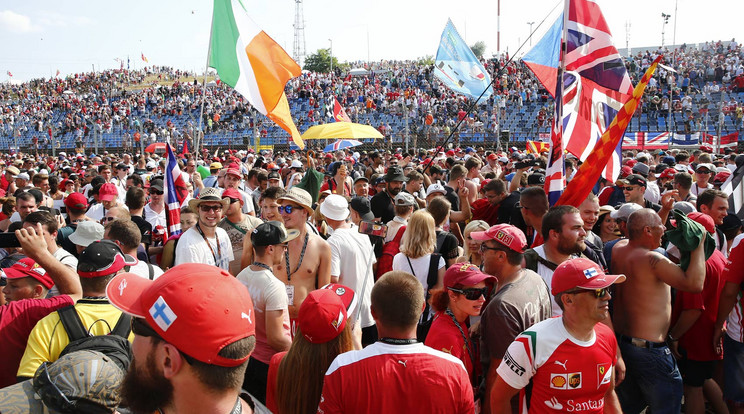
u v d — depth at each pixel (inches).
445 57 597.0
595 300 106.8
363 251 195.0
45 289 140.3
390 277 99.5
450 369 93.9
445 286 127.3
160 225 267.6
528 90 1460.4
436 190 275.1
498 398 115.0
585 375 109.6
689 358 177.0
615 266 157.8
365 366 92.9
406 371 91.9
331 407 92.8
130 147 1425.9
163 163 600.4
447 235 204.5
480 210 283.4
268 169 525.7
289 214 169.5
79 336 111.6
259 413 74.5
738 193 230.2
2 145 1739.7
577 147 285.7
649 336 149.2
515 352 112.3
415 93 1678.2
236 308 62.6
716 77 1478.8
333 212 196.1
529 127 1278.3
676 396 149.8
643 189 275.1
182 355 60.2
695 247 141.1
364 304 191.3
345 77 2258.9
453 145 1096.8
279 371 110.3
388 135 1182.3
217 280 63.5
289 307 169.5
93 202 346.9
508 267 136.5
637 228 150.9
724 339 172.7
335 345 107.7
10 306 120.4
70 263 171.8
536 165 418.9
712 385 183.9
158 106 1993.1
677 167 424.8
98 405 72.8
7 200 282.5
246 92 322.3
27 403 72.9
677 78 1417.3
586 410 111.3
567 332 110.3
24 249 125.3
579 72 284.2
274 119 327.6
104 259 117.2
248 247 179.6
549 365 109.4
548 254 157.1
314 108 1699.1
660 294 149.3
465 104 1448.1
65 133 1759.4
